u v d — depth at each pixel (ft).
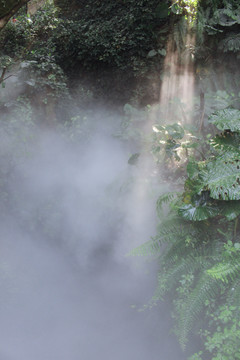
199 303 10.29
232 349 9.39
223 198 10.29
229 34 25.07
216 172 10.68
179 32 25.82
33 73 26.94
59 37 31.27
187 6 24.67
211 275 10.10
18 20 33.22
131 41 27.96
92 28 30.25
